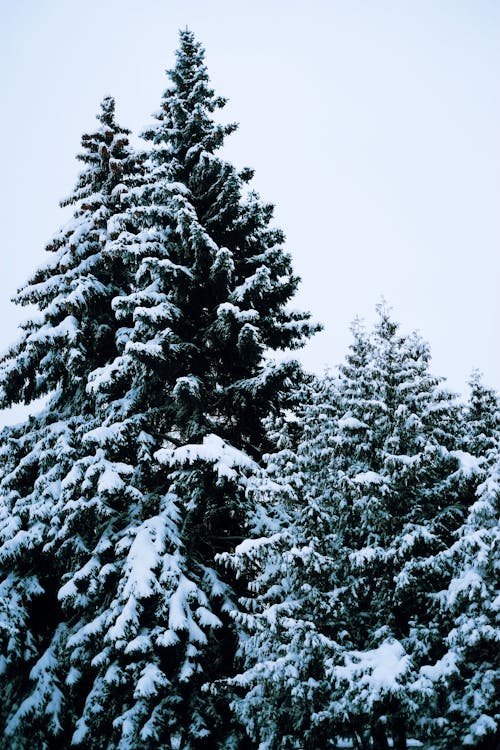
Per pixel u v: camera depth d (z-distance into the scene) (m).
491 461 11.63
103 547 12.63
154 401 15.16
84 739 11.46
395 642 9.55
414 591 10.41
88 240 17.73
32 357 16.34
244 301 14.90
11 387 16.81
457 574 10.15
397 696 8.65
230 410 15.37
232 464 11.93
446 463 11.43
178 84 18.70
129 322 17.22
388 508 11.16
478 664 9.30
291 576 11.12
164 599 11.56
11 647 12.99
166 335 13.87
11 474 15.36
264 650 10.47
